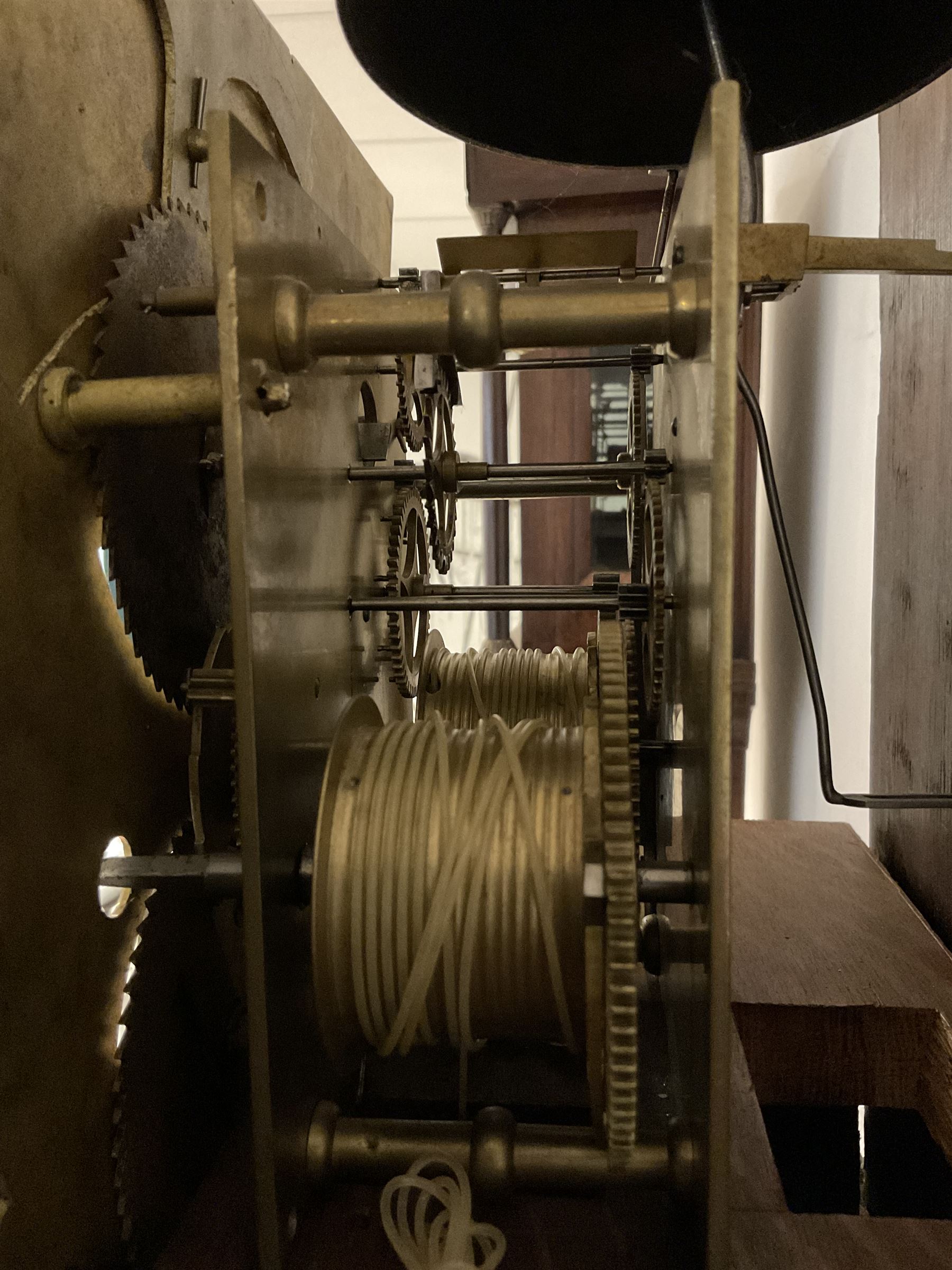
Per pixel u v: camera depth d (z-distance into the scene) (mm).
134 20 950
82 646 842
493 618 4297
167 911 940
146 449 957
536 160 1397
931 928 1415
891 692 1605
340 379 1104
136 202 958
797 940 1355
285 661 848
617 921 726
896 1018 1181
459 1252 788
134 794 932
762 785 2824
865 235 1827
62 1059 792
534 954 859
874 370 1769
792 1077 1206
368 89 3307
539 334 804
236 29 1186
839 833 1777
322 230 976
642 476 1396
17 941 736
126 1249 868
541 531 3787
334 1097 982
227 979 1102
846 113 1281
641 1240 859
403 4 1123
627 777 792
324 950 836
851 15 1193
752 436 2955
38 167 785
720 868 681
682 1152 797
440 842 864
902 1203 1462
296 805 878
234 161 705
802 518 2367
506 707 1679
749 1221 880
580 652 1834
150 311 963
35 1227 741
